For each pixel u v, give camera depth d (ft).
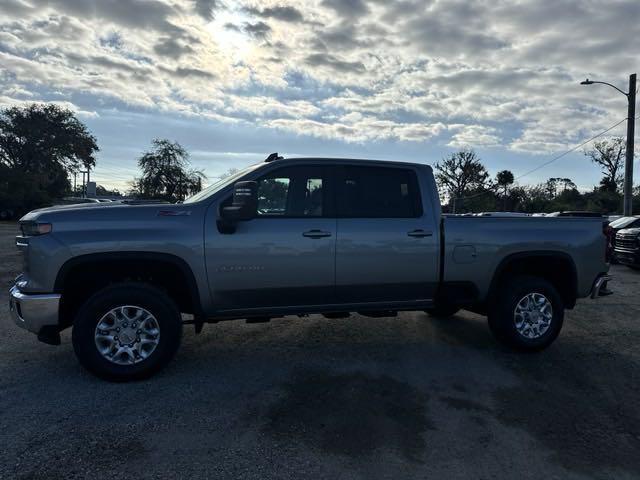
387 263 15.51
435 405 12.51
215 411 11.87
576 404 12.78
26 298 13.02
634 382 14.42
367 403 12.53
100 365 13.29
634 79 71.20
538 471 9.62
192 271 13.96
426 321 21.34
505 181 209.26
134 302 13.43
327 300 15.44
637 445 10.73
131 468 9.37
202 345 17.30
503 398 13.07
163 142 131.64
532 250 16.89
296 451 10.09
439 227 16.11
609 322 21.76
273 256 14.48
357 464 9.68
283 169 15.19
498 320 16.78
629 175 72.18
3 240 59.11
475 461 9.91
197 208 14.28
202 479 9.06
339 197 15.47
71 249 13.09
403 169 16.28
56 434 10.61
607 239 17.94
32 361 15.23
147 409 11.91
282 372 14.66
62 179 182.09
